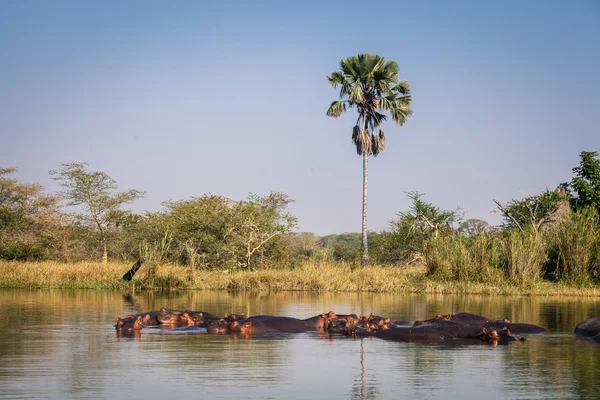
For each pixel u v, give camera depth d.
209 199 69.56
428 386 15.51
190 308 33.91
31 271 53.97
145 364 18.03
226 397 14.32
